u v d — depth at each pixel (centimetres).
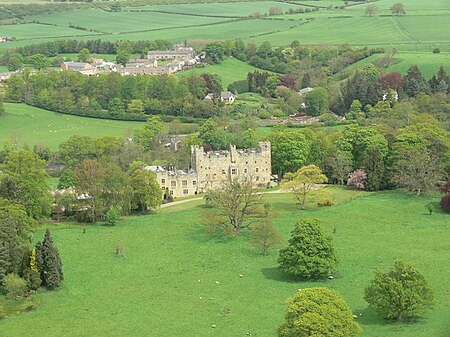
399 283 18288
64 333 18425
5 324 19062
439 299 19575
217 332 18100
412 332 17550
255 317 18938
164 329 18425
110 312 19650
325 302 16312
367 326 18012
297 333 15625
